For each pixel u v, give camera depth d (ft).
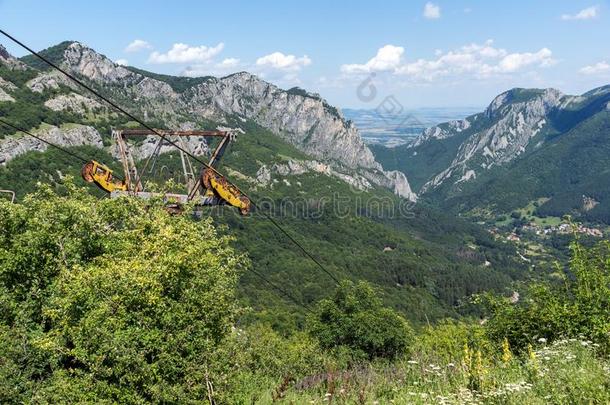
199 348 32.32
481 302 49.19
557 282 46.65
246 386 47.50
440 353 45.24
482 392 27.43
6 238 43.68
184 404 30.60
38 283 41.24
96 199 50.96
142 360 29.84
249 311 39.11
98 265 39.09
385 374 40.34
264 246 430.61
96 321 30.30
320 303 90.94
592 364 28.68
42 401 31.60
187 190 62.54
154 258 33.58
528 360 31.01
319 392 41.45
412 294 442.50
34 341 32.55
